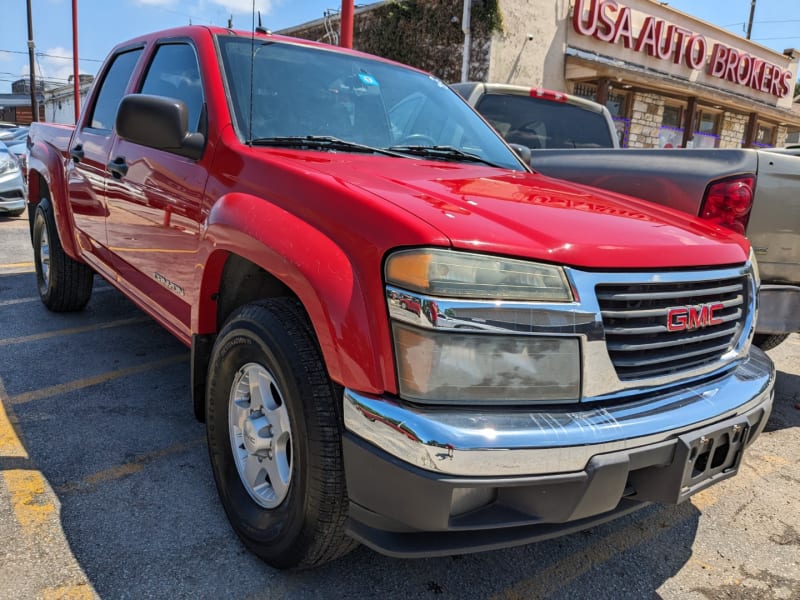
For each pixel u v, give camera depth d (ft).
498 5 39.47
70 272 15.16
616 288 6.02
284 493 6.79
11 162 31.19
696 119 58.70
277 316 6.57
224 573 7.03
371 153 9.02
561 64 44.80
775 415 12.97
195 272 8.11
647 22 48.42
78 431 10.04
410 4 43.96
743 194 11.28
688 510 9.18
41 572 6.82
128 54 12.67
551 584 7.32
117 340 14.44
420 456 5.25
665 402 6.24
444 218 5.87
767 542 8.44
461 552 5.76
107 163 11.39
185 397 11.51
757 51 60.80
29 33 86.58
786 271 11.97
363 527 5.99
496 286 5.52
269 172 7.27
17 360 12.94
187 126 8.34
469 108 11.84
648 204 8.84
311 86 9.62
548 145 19.08
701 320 6.66
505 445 5.28
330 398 6.04
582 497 5.57
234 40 9.62
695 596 7.29
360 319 5.64
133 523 7.79
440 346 5.39
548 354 5.67
